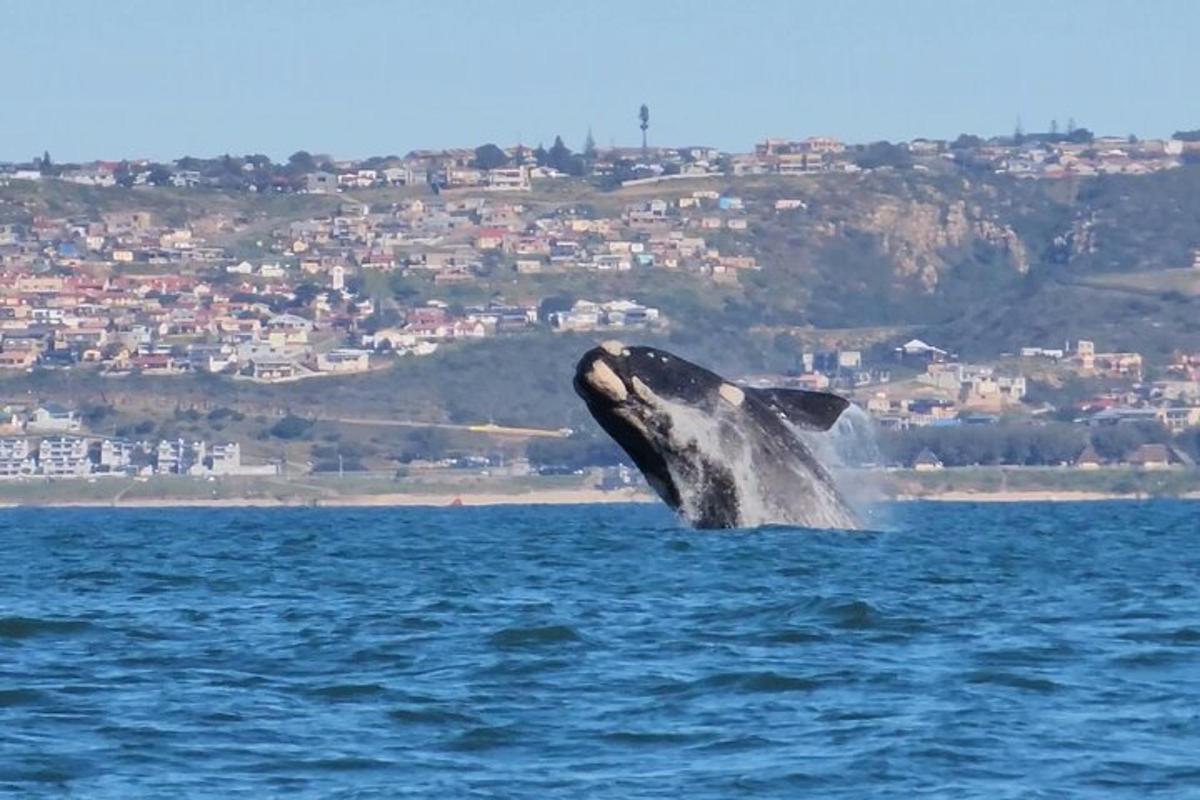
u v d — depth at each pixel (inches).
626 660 4163.4
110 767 3203.7
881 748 3272.6
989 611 4970.5
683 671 4008.4
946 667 4040.4
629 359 6003.9
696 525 6363.2
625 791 3026.6
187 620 5004.9
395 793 3021.7
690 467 6171.3
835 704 3651.6
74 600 5708.7
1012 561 6732.3
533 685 3878.0
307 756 3272.6
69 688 3897.6
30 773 3157.0
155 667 4163.4
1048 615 4901.6
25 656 4333.2
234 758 3262.8
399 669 4104.3
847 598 5137.8
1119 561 7160.4
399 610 5162.4
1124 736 3363.7
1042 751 3253.0
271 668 4143.7
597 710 3629.4
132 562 7721.5
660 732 3432.6
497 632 4564.5
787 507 6501.0
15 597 5846.5
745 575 5654.5
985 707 3607.3
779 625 4650.6
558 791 3029.0
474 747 3339.1
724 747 3314.5
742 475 6289.4
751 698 3722.9
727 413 6210.6
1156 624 4712.1
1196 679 3902.6
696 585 5487.2
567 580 5866.1
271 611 5216.5
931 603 5132.9
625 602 5162.4
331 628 4773.6
